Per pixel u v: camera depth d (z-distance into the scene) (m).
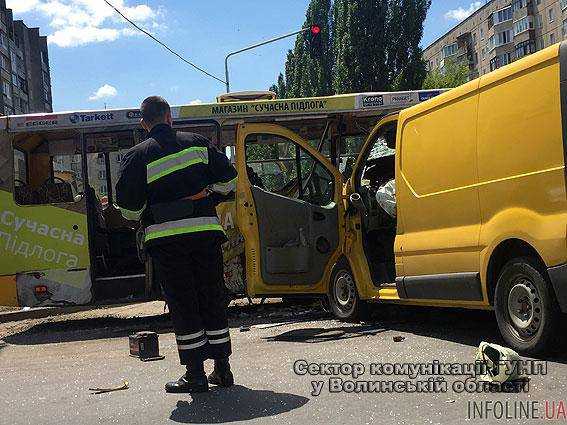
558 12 64.25
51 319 10.77
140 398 4.77
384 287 7.46
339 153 9.62
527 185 5.28
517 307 5.48
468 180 5.96
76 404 4.74
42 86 80.19
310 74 33.19
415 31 25.03
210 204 4.90
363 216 7.79
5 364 6.67
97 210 9.23
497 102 5.62
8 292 8.66
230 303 11.12
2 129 8.63
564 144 4.94
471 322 7.29
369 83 25.27
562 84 4.97
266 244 8.33
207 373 5.45
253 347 6.54
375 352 5.91
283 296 8.49
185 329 4.79
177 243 4.72
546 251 5.04
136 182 4.77
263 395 4.66
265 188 8.66
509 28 72.06
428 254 6.46
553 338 5.16
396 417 4.05
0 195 8.68
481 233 5.79
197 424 4.10
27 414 4.56
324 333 7.08
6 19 66.62
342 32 25.83
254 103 8.76
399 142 6.99
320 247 8.51
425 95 9.05
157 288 8.73
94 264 8.77
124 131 8.93
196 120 8.66
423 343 6.21
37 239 8.70
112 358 6.50
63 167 9.56
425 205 6.54
